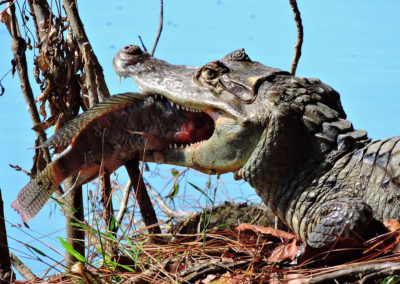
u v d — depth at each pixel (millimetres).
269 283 6840
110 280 7281
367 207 7637
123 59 9562
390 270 6328
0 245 7816
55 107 9797
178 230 9898
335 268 6777
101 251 7676
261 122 8391
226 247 7562
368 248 7125
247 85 8594
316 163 8344
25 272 8883
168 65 9438
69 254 8859
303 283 6645
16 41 9789
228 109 8586
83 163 8914
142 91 9227
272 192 8539
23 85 9828
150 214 8969
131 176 9125
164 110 9109
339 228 7570
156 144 9117
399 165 7926
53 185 8898
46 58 9828
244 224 8289
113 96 8953
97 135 8930
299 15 10391
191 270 7043
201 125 9094
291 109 8367
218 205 10648
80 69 10008
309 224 8227
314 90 8672
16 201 8977
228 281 6867
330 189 8211
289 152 8359
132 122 9055
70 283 7348
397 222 7605
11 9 9820
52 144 8781
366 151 8227
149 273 7199
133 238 8094
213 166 8805
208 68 8867
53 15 10203
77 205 9141
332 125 8375
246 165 8555
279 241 8062
